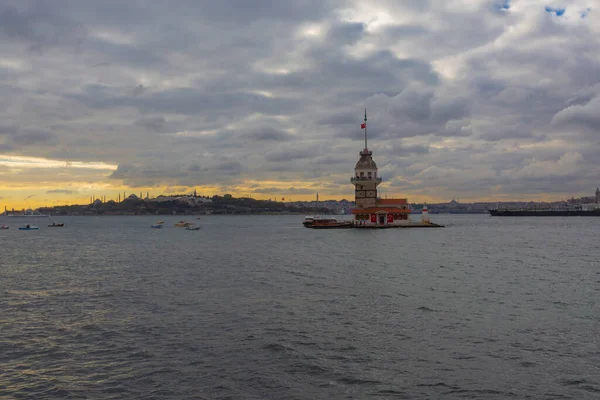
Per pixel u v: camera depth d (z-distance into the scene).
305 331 31.12
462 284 47.81
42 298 43.34
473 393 21.88
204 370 24.72
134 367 25.25
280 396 21.77
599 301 39.34
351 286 47.06
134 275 57.69
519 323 32.53
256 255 81.19
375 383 22.98
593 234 138.62
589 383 22.77
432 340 29.02
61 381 23.55
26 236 161.75
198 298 42.12
